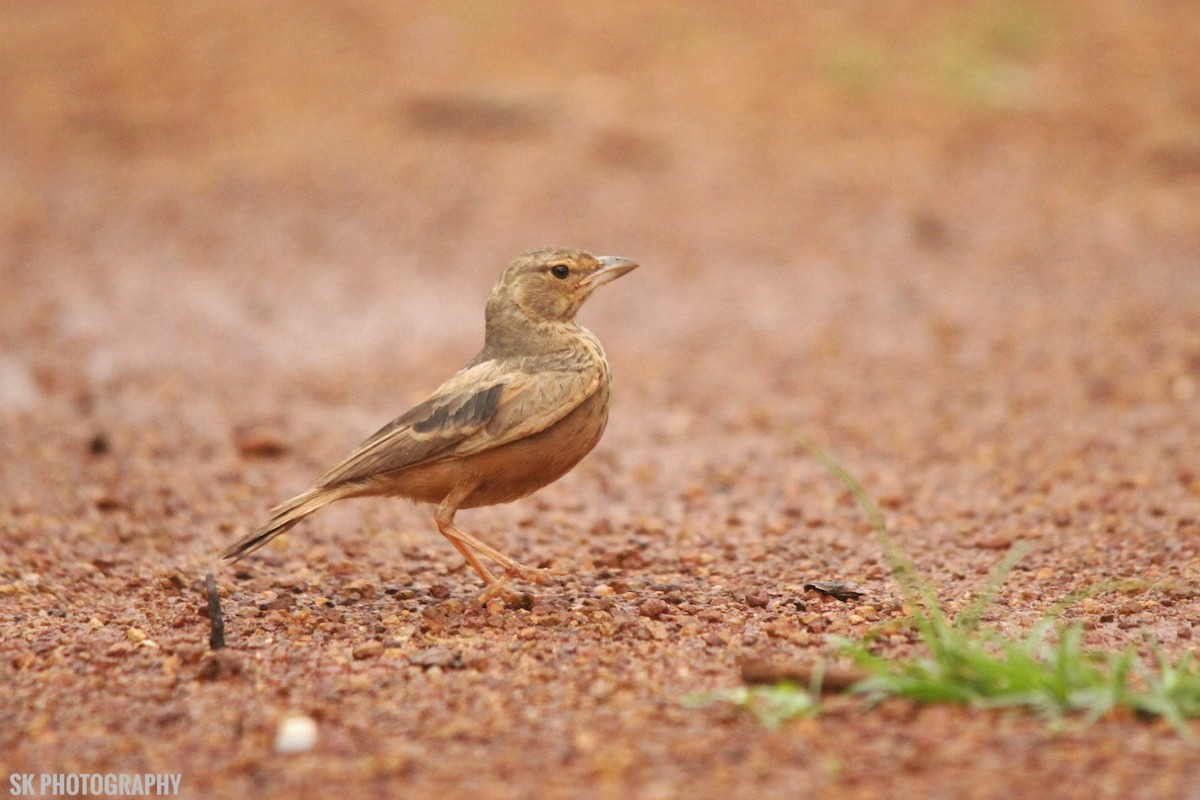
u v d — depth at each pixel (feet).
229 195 79.51
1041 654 23.43
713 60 97.91
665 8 108.17
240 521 38.63
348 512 39.65
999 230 71.20
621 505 40.65
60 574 32.58
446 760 19.85
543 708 21.79
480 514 39.65
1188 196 75.66
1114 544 33.09
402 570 33.47
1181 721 19.58
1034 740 19.47
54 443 46.14
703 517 39.06
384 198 77.66
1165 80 93.91
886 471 42.91
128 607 29.50
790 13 106.32
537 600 29.25
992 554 33.30
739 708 21.31
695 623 26.63
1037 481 40.22
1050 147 83.76
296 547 35.83
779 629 25.53
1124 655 21.44
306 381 54.85
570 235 71.72
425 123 88.53
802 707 20.90
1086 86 93.76
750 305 63.10
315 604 29.53
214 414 50.47
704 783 18.60
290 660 24.81
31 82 101.24
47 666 24.67
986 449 44.27
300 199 78.23
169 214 77.25
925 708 20.94
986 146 84.17
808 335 59.11
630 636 25.85
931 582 30.53
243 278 67.72
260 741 20.90
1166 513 35.50
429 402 28.19
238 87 97.71
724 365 56.03
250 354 58.59
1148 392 48.08
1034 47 100.53
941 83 93.91
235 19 111.34
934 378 52.85
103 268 69.31
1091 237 69.41
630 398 52.42
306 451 46.34
